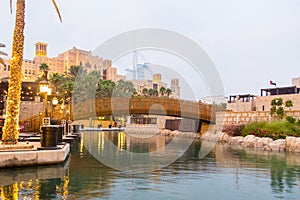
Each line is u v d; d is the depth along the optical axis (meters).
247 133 26.61
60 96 45.72
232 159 14.09
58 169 9.75
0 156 9.39
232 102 60.94
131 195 6.53
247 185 7.86
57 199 5.98
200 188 7.43
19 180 7.84
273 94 56.06
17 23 11.86
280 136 22.78
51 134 11.17
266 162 12.92
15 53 11.69
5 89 38.66
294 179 8.80
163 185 7.71
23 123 29.39
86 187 7.18
